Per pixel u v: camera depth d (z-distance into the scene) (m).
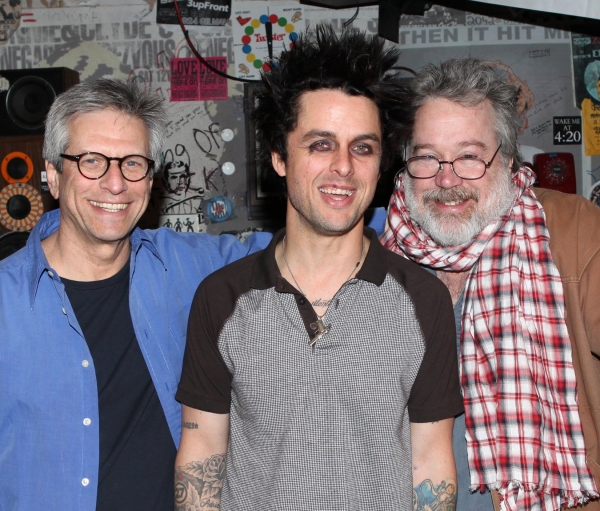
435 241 1.79
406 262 1.55
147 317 1.73
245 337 1.46
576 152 3.83
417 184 1.76
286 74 1.46
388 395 1.43
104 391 1.65
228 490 1.48
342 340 1.43
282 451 1.41
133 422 1.66
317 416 1.41
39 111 3.57
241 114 3.93
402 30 3.82
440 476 1.48
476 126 1.69
